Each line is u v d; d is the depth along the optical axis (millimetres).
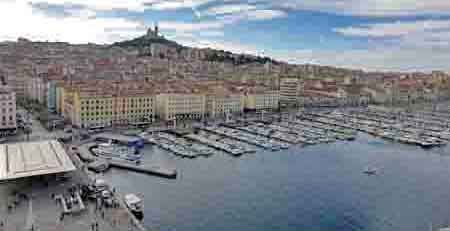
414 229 104938
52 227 91812
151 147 184875
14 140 174875
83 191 115562
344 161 171375
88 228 92062
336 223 107875
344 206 119688
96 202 108625
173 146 181500
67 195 111875
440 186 139625
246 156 175250
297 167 160125
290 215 112250
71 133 195000
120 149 169375
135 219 98312
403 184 141375
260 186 135250
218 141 196250
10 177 108688
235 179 141875
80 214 99875
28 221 94688
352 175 151000
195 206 116250
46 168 116375
